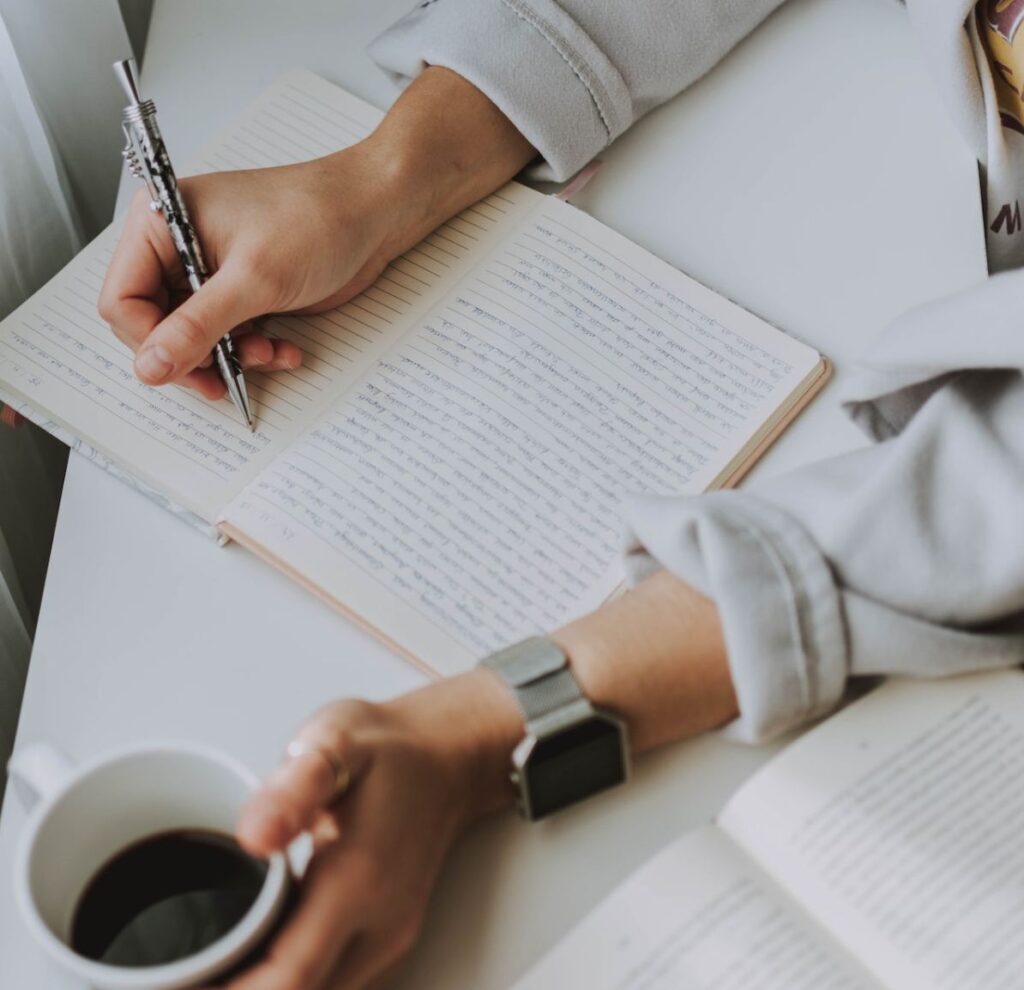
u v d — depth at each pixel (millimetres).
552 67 763
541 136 760
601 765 522
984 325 543
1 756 821
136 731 572
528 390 676
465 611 594
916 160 763
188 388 696
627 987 455
